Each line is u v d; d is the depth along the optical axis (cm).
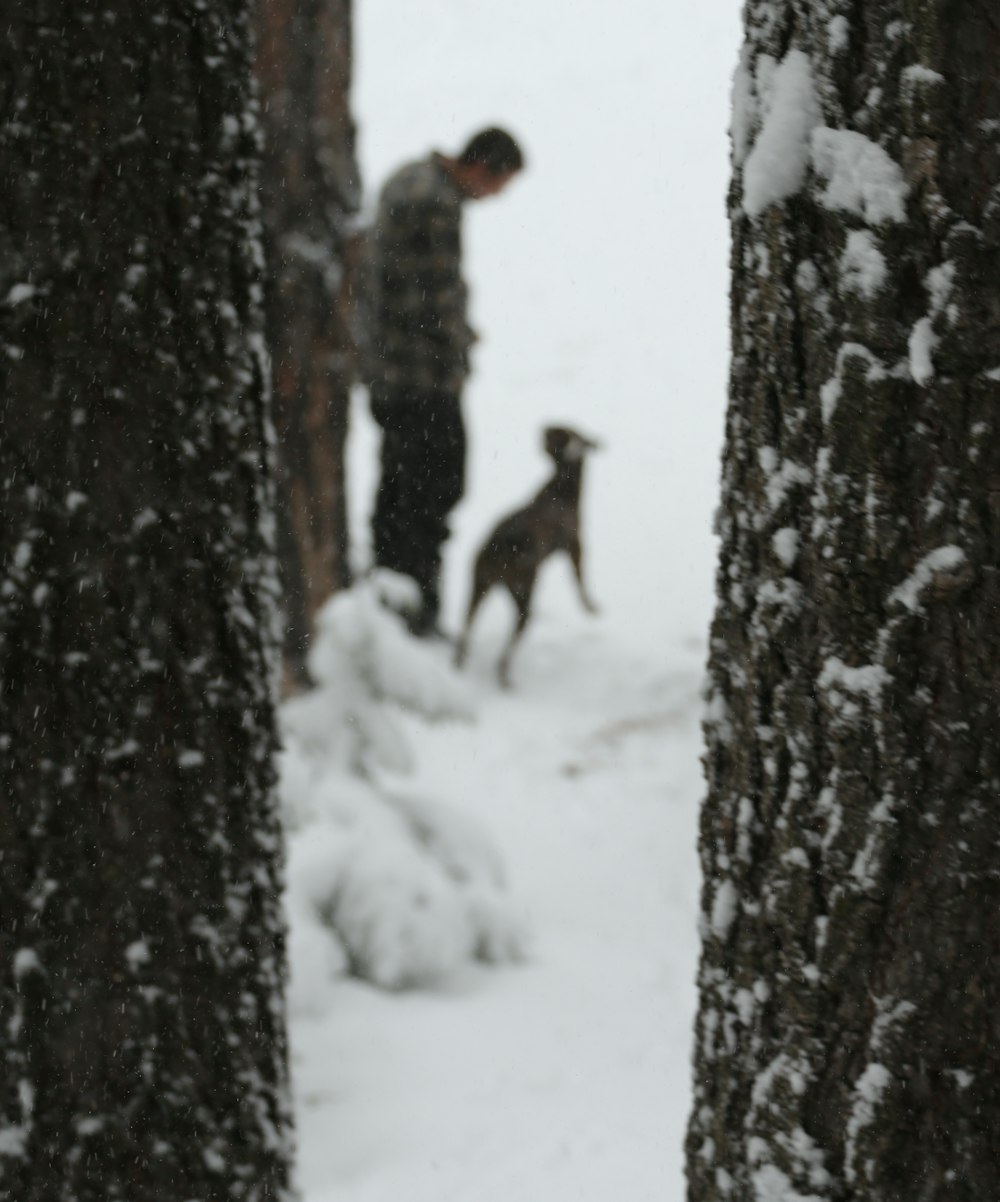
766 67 370
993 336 337
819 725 365
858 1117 362
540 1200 730
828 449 356
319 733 1046
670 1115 810
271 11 1348
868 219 346
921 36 338
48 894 464
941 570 343
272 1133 501
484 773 1382
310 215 1392
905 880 354
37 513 454
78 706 461
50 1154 471
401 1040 895
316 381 1407
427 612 1623
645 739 1455
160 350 462
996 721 344
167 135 461
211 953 482
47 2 446
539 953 1039
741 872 387
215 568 475
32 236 450
